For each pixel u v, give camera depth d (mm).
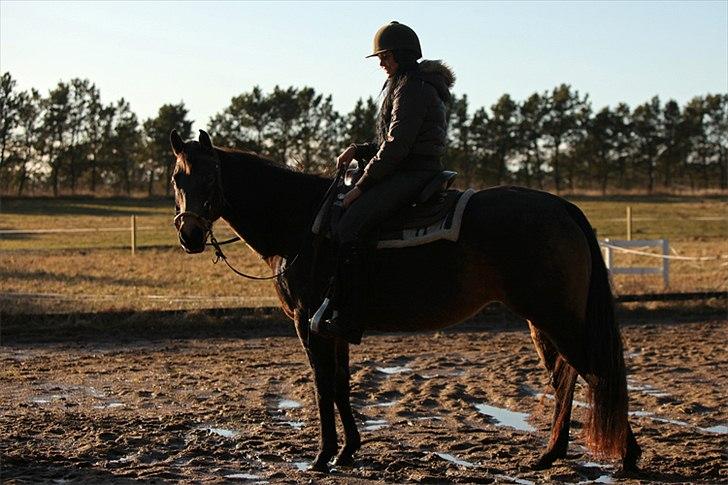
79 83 74188
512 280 6141
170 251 29969
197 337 13898
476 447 7188
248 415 8367
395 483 6090
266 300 17016
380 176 6359
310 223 6695
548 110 80062
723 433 7648
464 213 6258
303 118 71875
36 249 30203
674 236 35781
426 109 6398
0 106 71062
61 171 74375
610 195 68312
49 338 13648
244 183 6883
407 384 9914
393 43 6559
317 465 6500
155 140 72812
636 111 82375
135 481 6055
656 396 9141
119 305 15984
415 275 6340
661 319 15820
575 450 7082
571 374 6516
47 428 7711
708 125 83562
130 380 10336
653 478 6211
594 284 6219
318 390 6555
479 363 11422
